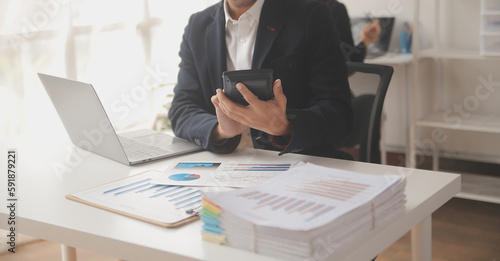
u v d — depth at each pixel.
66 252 1.53
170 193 1.10
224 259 0.80
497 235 2.56
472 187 3.04
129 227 0.94
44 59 2.78
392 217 0.95
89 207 1.04
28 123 2.70
